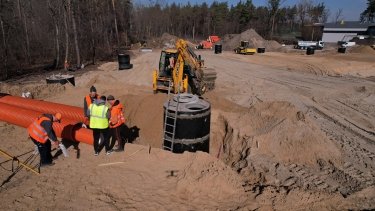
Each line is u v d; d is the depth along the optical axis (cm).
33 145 971
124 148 920
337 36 8412
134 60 3778
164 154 877
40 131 789
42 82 2411
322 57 3884
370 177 880
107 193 713
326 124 1360
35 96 1611
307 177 870
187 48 1606
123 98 1476
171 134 890
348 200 738
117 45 6234
